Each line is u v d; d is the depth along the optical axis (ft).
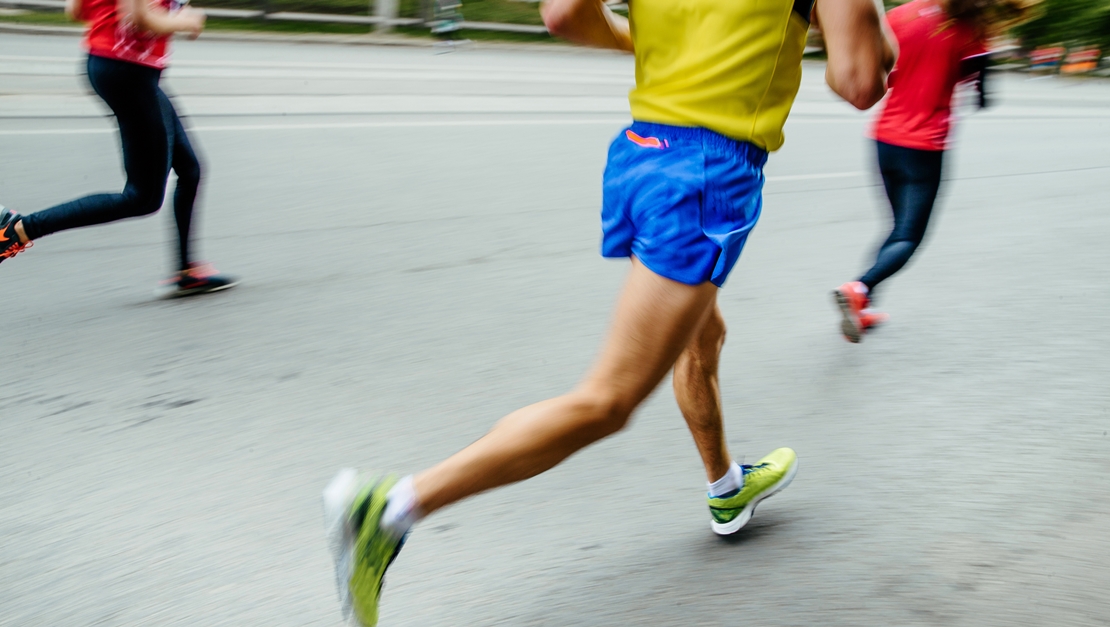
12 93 30.53
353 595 6.14
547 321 14.78
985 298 16.76
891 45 6.75
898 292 16.97
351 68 44.83
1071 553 8.90
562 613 7.84
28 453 10.07
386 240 18.56
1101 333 15.15
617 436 10.98
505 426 6.20
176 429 10.76
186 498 9.36
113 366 12.36
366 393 11.98
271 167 23.80
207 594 7.91
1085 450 11.07
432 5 69.77
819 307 15.96
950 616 7.93
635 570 8.48
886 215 22.53
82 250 17.02
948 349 14.28
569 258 18.01
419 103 35.32
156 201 13.53
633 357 6.39
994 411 12.12
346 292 15.60
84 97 30.78
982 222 22.58
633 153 6.68
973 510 9.66
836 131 35.88
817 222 21.70
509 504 9.48
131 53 12.60
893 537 9.14
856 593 8.23
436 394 12.06
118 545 8.55
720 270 6.40
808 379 12.99
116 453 10.17
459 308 15.15
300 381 12.21
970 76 13.61
